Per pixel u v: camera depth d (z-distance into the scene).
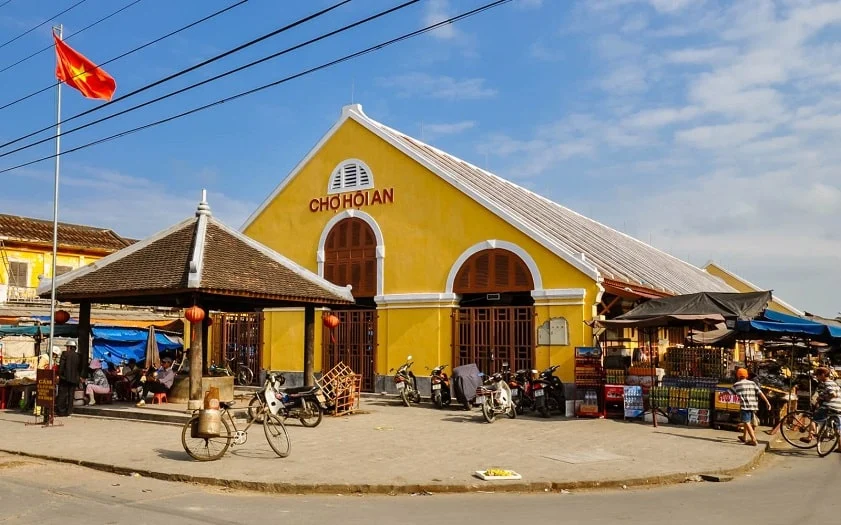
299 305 19.92
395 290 23.33
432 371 20.97
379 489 10.15
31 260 37.78
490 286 21.52
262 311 25.95
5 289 35.44
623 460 12.38
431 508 9.16
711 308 18.12
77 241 39.81
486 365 21.31
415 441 14.21
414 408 20.25
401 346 22.89
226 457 12.16
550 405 18.80
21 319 27.11
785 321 20.31
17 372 28.41
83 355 19.44
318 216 25.34
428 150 27.22
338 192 24.97
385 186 23.94
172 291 16.50
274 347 25.53
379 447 13.41
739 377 14.71
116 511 8.70
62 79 19.08
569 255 20.12
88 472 11.41
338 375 18.56
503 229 21.48
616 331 20.23
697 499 9.82
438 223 22.73
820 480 11.41
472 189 22.12
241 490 10.20
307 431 15.44
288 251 25.86
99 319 31.88
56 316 19.95
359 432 15.40
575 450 13.34
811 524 8.32
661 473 11.24
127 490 10.02
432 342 22.25
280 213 26.23
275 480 10.34
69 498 9.45
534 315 20.59
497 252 21.50
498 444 13.95
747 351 31.17
